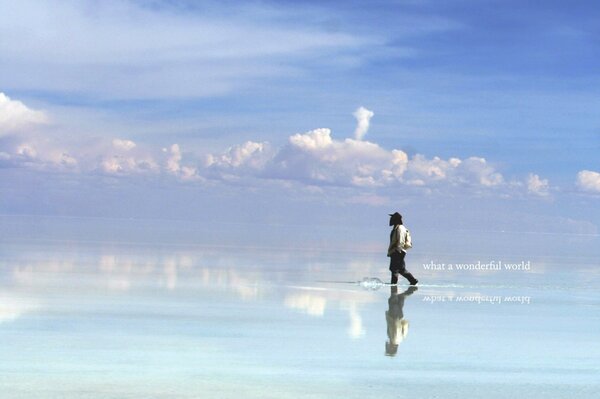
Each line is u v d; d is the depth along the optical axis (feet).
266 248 175.32
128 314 55.77
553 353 43.96
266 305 63.72
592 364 40.91
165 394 32.17
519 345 46.47
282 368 37.96
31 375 34.73
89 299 63.98
